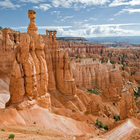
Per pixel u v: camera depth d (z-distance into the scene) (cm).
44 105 3503
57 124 3066
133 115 3750
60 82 5434
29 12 3481
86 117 4222
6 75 5728
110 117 5075
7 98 4747
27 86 3222
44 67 3556
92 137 2122
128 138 2553
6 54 5838
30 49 3400
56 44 5562
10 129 2233
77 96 5569
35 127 2634
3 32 5903
